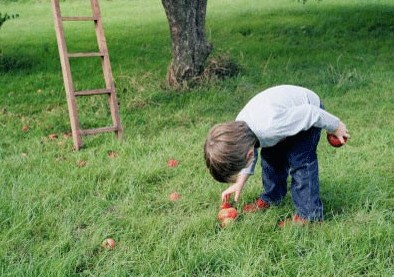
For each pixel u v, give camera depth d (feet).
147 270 11.15
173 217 13.48
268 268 11.01
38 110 25.26
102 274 10.98
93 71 33.04
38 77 31.68
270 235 12.21
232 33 44.73
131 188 15.21
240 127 10.94
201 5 27.43
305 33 43.19
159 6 66.33
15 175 16.60
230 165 10.64
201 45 27.76
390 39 39.52
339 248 11.31
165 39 43.34
